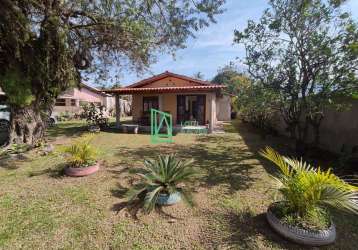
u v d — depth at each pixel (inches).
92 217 135.4
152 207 140.5
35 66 315.9
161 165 163.8
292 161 138.0
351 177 190.5
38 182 190.9
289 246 108.2
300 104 271.6
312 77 248.2
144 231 122.1
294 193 117.0
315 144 291.0
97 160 254.5
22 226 125.6
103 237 116.8
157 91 528.7
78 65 426.0
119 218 134.6
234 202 154.5
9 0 238.8
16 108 322.3
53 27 296.7
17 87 310.3
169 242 113.2
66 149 215.3
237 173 215.6
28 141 329.4
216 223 129.1
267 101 276.1
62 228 124.1
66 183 188.5
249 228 123.5
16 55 276.7
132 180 195.8
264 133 484.7
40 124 349.7
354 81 215.5
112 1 279.1
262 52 271.1
